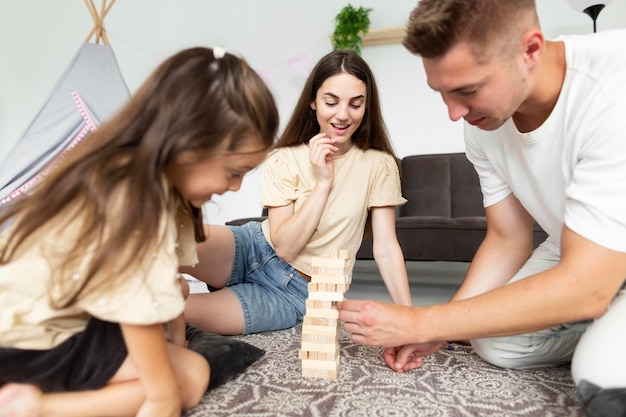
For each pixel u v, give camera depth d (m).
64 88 2.22
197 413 0.70
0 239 0.64
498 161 0.97
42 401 0.61
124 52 3.32
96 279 0.56
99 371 0.63
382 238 1.21
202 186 0.65
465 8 0.62
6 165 2.13
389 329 0.77
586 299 0.65
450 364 0.95
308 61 3.00
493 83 0.67
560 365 0.95
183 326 0.87
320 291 0.84
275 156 1.26
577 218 0.68
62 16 3.42
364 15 2.78
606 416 0.58
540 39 0.67
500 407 0.73
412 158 2.71
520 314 0.68
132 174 0.57
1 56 3.47
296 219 1.16
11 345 0.61
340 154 1.24
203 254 1.18
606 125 0.69
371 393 0.78
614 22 2.50
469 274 1.05
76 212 0.57
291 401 0.75
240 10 3.13
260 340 1.13
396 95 2.86
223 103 0.62
